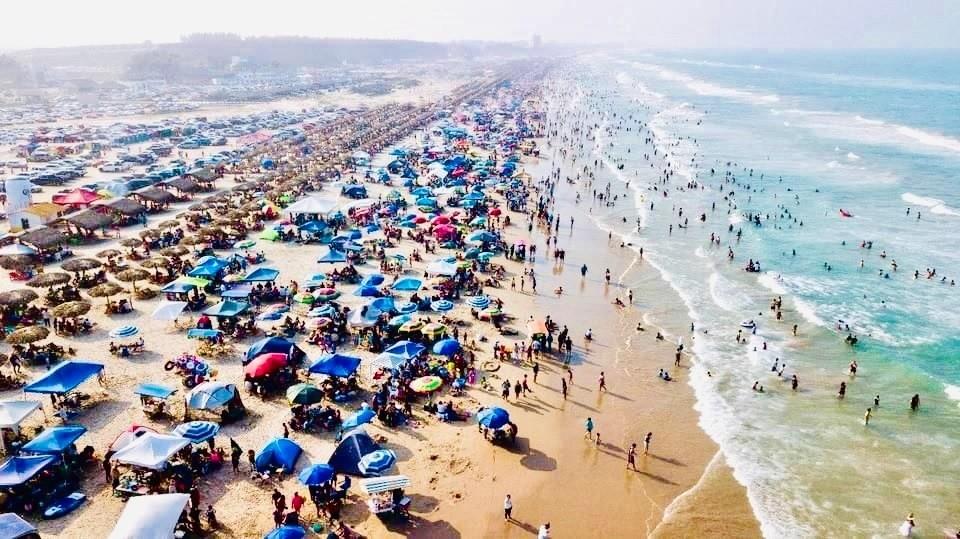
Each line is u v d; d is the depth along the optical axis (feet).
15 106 515.50
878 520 83.30
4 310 124.88
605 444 97.50
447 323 134.62
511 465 91.15
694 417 106.22
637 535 79.61
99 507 77.15
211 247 172.35
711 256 186.19
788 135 392.88
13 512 74.95
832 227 211.61
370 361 116.47
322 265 166.61
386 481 77.41
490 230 199.31
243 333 124.77
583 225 216.74
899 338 135.74
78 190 205.87
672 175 290.56
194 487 80.02
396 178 270.67
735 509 84.74
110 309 132.36
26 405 86.22
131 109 517.96
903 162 311.88
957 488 89.61
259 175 267.39
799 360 126.62
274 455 82.89
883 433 102.63
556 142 383.24
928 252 187.83
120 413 96.99
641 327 139.44
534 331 126.72
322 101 607.78
